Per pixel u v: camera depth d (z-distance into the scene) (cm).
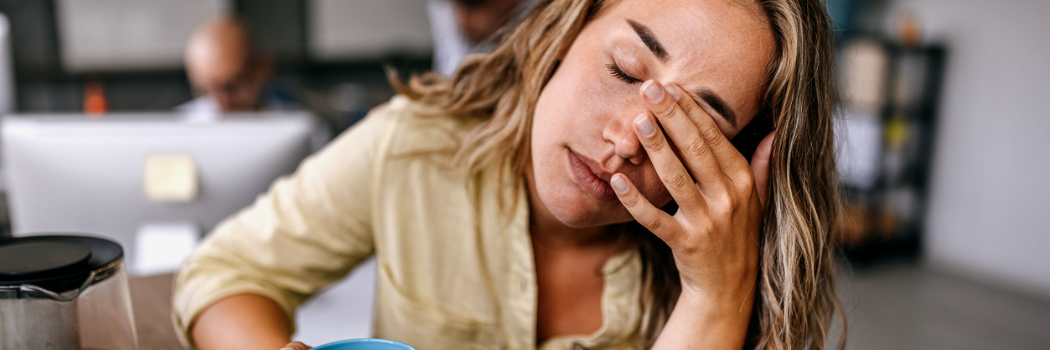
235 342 65
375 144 76
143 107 402
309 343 98
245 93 216
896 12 338
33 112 382
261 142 118
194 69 213
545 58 61
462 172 75
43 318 49
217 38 210
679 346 62
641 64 53
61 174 115
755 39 54
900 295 284
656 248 73
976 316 266
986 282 302
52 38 379
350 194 77
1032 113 285
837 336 109
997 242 303
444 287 78
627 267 73
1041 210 284
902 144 324
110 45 390
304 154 121
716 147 56
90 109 255
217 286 70
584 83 55
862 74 313
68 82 387
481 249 76
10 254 51
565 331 77
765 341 66
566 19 60
